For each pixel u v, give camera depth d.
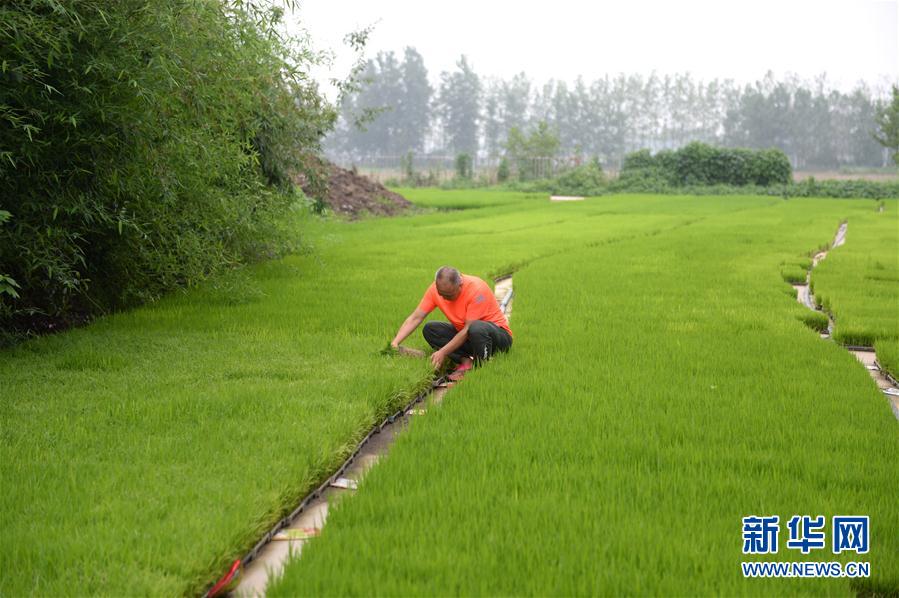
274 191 12.97
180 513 3.90
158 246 9.76
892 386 7.25
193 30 7.88
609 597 3.25
